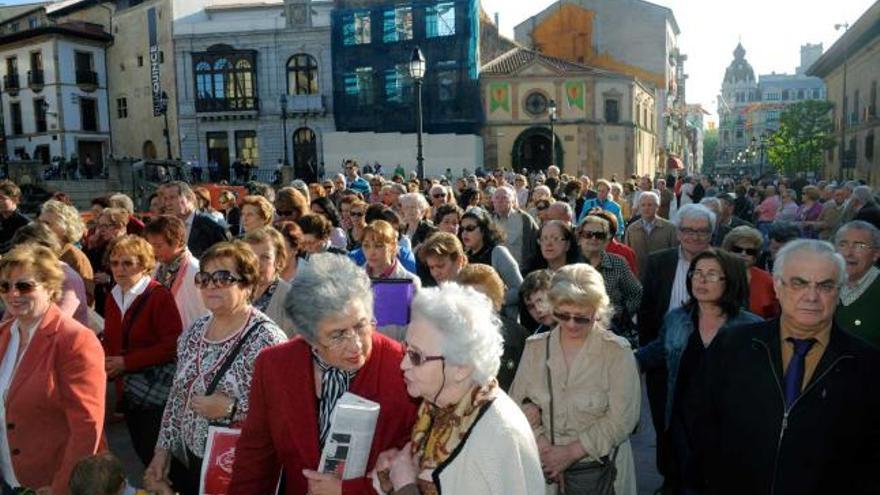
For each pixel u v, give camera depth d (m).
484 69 37.53
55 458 3.52
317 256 2.73
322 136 37.25
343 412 2.44
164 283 4.99
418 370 2.35
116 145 45.22
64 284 4.83
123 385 4.53
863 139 36.97
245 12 40.12
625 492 3.64
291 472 2.70
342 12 37.94
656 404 4.64
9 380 3.52
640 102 40.78
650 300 5.28
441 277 4.90
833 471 2.79
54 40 42.34
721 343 3.16
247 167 37.47
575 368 3.52
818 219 12.59
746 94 146.25
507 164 37.28
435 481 2.32
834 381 2.80
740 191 17.16
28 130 44.81
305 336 2.58
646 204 7.98
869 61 36.06
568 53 47.75
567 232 5.68
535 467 2.35
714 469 3.14
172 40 39.50
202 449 3.45
